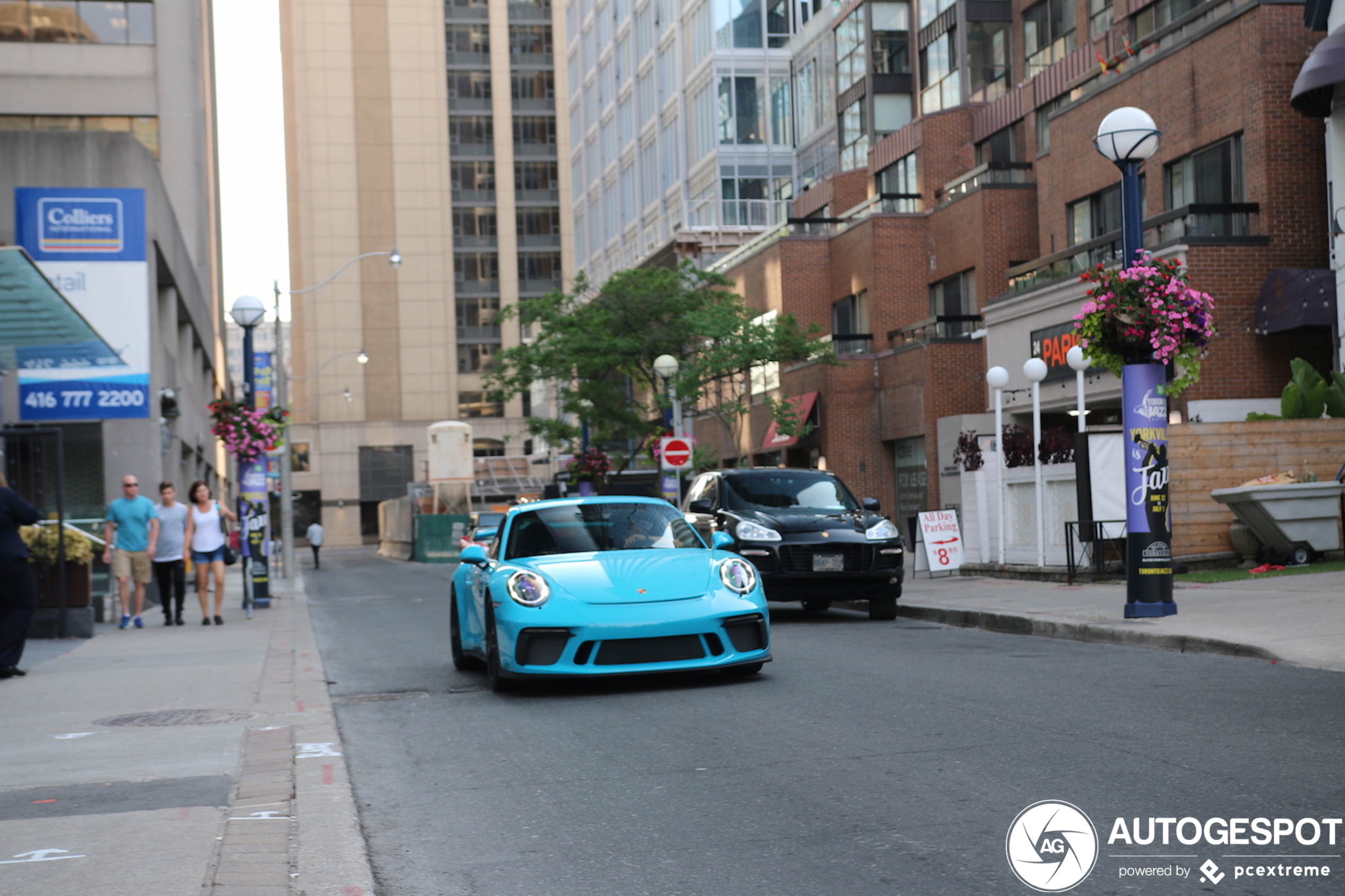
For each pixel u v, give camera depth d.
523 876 4.93
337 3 96.19
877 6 43.22
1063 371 27.58
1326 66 20.41
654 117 58.47
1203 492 18.08
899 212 38.06
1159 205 27.02
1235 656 10.42
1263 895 4.30
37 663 13.19
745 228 50.62
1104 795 5.71
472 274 98.62
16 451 17.84
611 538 10.94
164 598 18.50
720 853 5.12
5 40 40.59
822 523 16.00
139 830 5.50
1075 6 35.34
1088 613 13.79
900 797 5.90
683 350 33.62
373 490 94.56
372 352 95.38
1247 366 23.52
